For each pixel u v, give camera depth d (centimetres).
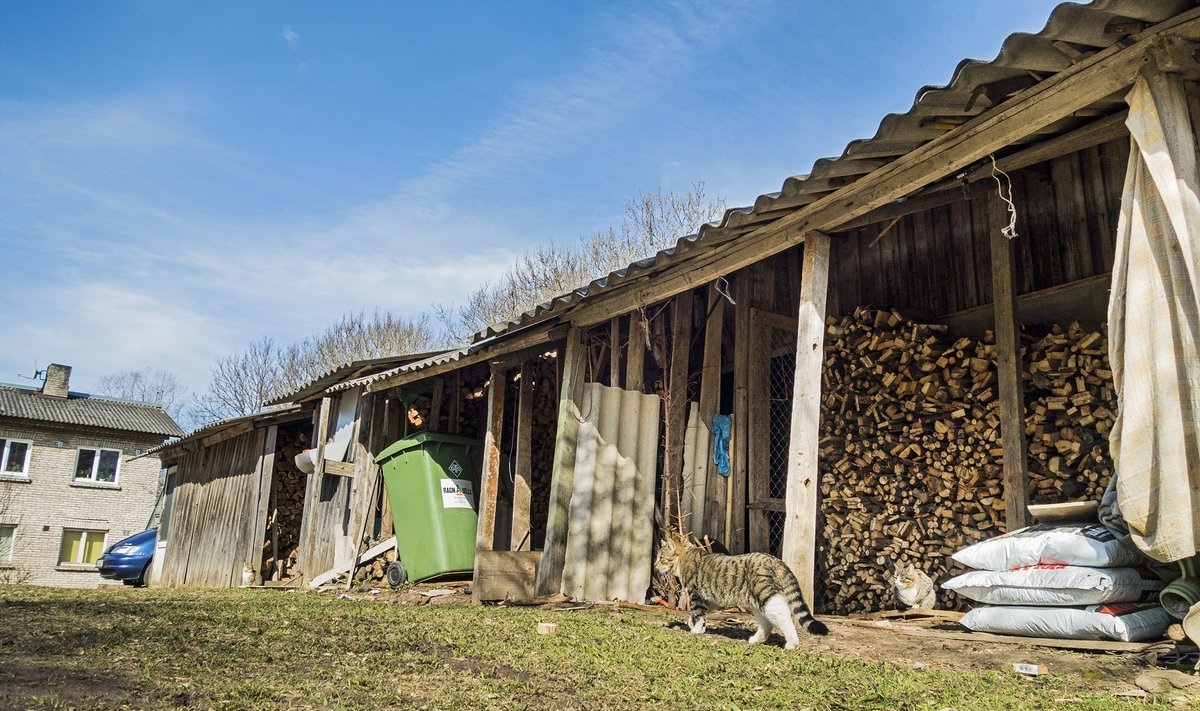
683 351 835
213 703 297
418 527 979
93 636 448
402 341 3791
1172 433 394
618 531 796
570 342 859
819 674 405
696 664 426
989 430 675
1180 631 413
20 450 3098
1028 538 501
